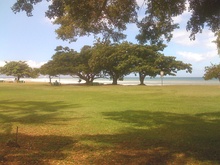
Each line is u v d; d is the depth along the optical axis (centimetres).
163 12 1076
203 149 966
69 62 6931
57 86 5819
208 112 1897
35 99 2897
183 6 1037
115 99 2866
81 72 6988
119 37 1224
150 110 2014
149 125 1439
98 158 852
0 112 1941
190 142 1069
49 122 1527
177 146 1008
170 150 951
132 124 1466
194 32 1027
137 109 2073
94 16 1091
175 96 3178
